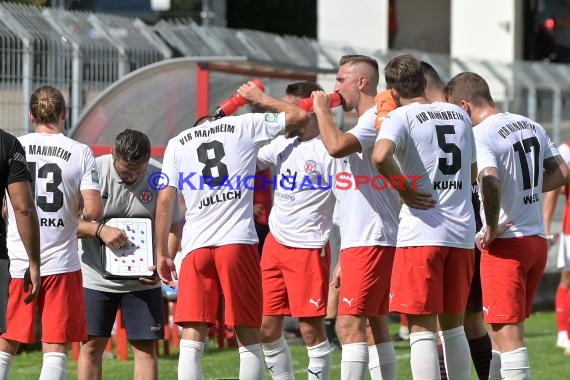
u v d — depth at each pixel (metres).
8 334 24.41
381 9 94.06
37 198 24.16
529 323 47.00
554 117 58.72
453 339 24.25
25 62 39.00
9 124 38.69
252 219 24.64
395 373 25.98
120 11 78.62
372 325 25.83
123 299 25.97
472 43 91.94
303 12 122.25
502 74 57.34
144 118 40.25
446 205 23.19
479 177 24.27
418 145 22.98
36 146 24.42
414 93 23.47
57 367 24.09
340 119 43.78
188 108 40.78
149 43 43.44
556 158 25.89
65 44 40.38
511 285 24.66
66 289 24.28
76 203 24.61
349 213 25.31
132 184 26.14
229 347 39.09
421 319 23.34
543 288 52.22
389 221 25.16
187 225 24.62
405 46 101.69
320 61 49.22
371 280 25.02
